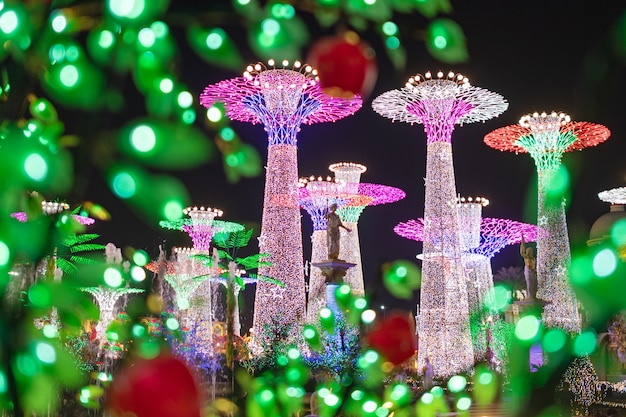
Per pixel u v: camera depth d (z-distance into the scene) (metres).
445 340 21.53
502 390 1.27
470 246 29.44
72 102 1.14
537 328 1.17
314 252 28.80
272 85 20.73
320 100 20.20
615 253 0.90
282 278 20.41
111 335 1.46
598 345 1.01
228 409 1.57
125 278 1.38
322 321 1.95
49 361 1.11
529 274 19.30
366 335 1.59
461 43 1.45
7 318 1.10
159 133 1.07
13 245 1.12
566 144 22.95
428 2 1.44
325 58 1.22
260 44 1.30
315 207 29.12
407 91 23.45
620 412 12.35
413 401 1.58
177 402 0.93
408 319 1.52
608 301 0.90
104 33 1.23
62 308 1.22
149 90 1.24
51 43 1.21
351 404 1.64
